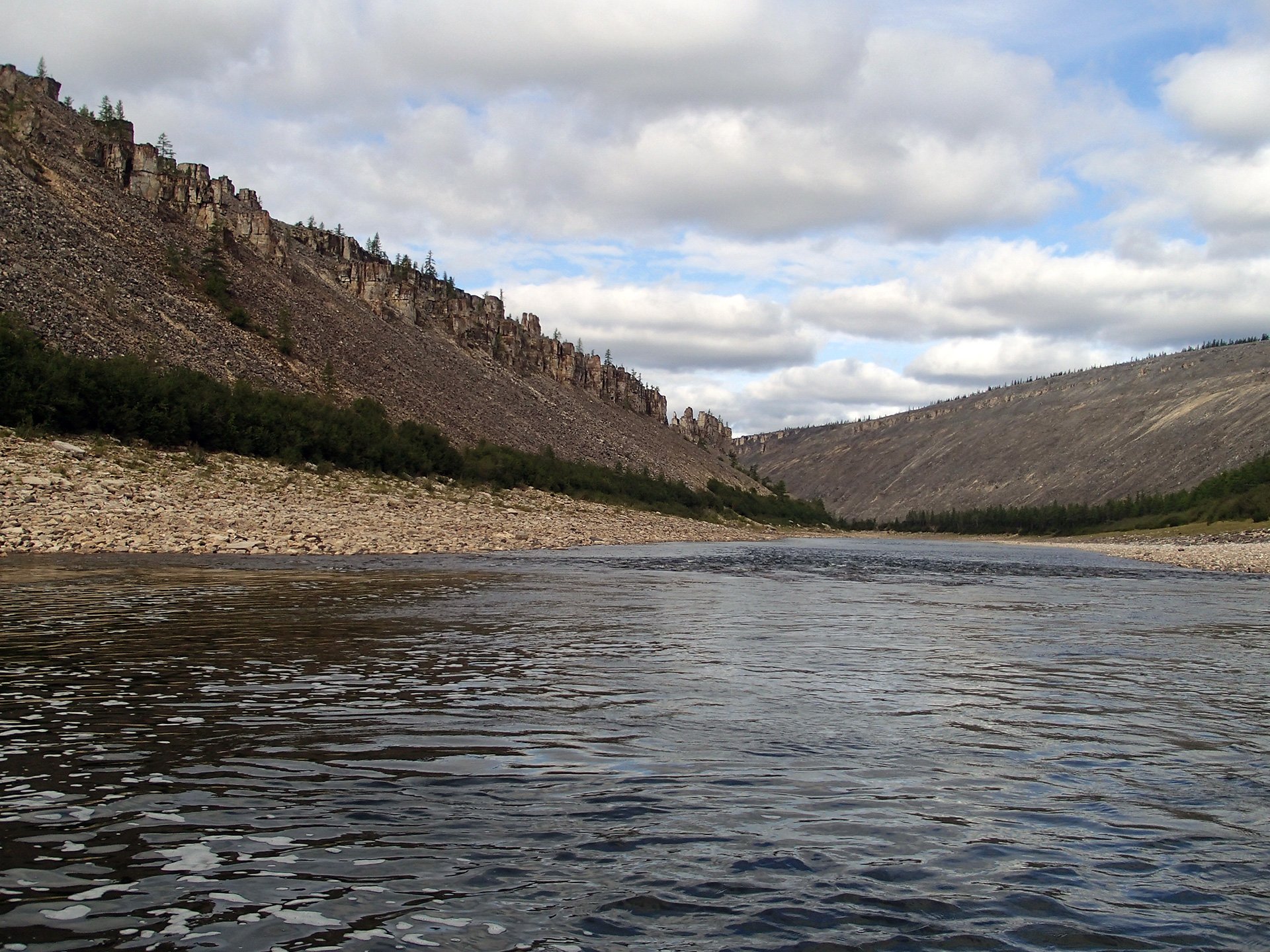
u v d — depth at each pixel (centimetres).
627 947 505
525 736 943
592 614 2067
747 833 685
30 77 9312
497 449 8806
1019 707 1162
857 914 557
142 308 6819
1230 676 1431
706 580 3275
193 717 979
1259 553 6612
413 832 666
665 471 14738
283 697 1088
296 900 550
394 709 1048
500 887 578
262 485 4828
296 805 715
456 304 14825
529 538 5066
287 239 11650
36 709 991
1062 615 2403
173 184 9275
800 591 2989
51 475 3844
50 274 6203
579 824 692
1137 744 983
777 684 1276
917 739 984
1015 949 520
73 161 8206
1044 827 720
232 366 7088
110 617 1692
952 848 669
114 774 776
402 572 2981
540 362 17275
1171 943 533
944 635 1895
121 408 4878
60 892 550
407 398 9606
